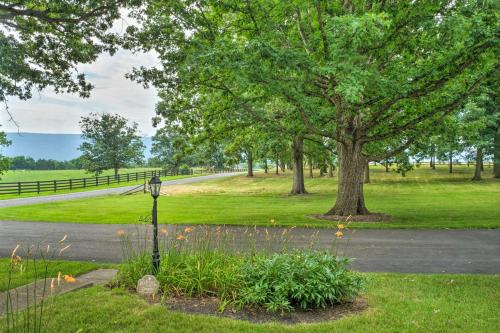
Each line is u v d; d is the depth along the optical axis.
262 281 6.05
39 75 12.80
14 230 13.97
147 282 6.30
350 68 10.88
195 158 74.81
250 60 12.29
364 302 6.04
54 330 4.80
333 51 11.20
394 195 29.62
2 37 11.78
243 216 17.86
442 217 17.20
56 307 5.59
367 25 10.24
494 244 11.16
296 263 6.33
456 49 12.52
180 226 14.45
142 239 11.83
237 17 15.85
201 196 31.59
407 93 13.88
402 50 14.77
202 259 6.91
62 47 13.15
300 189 32.81
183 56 13.84
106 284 6.85
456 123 23.02
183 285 6.37
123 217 17.58
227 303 5.93
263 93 15.41
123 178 55.06
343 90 10.58
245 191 37.94
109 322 5.09
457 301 6.03
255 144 30.02
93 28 12.62
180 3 13.63
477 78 14.77
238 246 10.30
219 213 19.27
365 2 14.75
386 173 53.66
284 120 18.06
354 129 16.97
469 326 5.01
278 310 5.72
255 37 13.62
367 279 6.85
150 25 13.54
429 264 8.79
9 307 5.60
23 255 9.73
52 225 15.23
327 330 4.90
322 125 16.95
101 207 22.38
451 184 37.56
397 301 6.02
